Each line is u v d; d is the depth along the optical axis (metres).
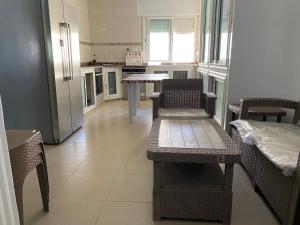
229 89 2.78
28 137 1.42
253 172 1.94
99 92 5.47
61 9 2.93
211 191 1.52
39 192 1.95
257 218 1.62
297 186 1.30
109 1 5.87
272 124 2.19
